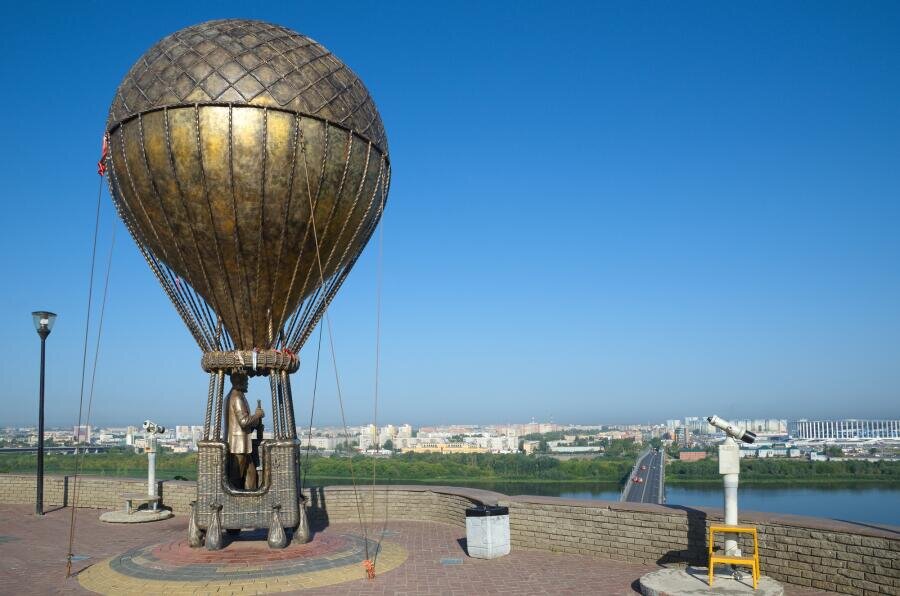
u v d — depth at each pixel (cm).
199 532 1733
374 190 1878
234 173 1633
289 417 1819
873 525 1376
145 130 1656
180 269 1788
